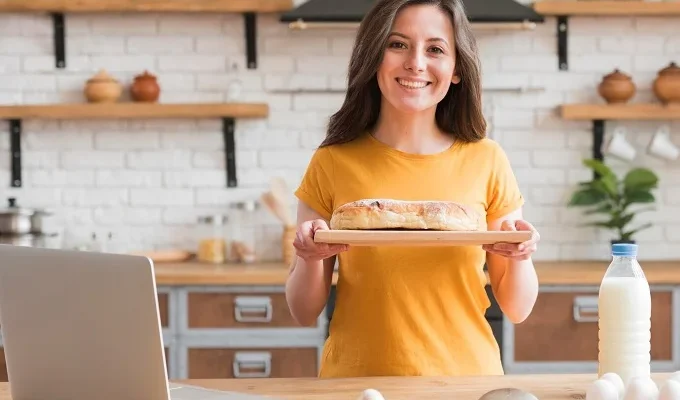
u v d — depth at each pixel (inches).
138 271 53.2
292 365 143.6
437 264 77.0
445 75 78.2
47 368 58.4
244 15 167.0
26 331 58.3
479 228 74.7
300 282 79.3
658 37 167.3
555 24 167.3
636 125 167.8
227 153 167.6
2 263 58.1
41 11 164.4
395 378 71.3
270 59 167.5
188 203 168.6
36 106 160.2
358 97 81.7
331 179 82.1
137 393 55.7
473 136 82.2
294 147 168.2
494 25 152.4
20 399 60.3
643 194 159.6
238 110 160.4
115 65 167.9
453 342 77.3
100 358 56.2
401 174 80.4
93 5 160.6
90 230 168.6
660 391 57.3
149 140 168.4
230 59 167.8
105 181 168.4
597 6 160.2
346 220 72.6
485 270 142.3
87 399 57.6
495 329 142.8
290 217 163.8
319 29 167.0
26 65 167.5
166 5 160.7
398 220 71.4
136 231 168.6
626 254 67.7
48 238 167.6
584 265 156.7
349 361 78.2
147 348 54.4
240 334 143.7
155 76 164.7
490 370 78.0
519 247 69.2
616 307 66.9
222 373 143.8
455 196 79.8
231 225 166.7
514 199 82.5
